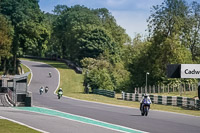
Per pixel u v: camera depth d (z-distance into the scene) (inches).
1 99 2716.5
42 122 1365.7
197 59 5383.9
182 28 4958.2
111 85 4690.0
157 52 4709.6
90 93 4576.8
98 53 7086.6
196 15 5438.0
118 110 2176.4
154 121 1574.8
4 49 4648.1
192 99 2576.3
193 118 1820.9
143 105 1836.9
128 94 3567.9
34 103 2544.3
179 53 4643.2
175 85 4443.9
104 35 7322.8
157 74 4694.9
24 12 5762.8
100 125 1369.3
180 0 4835.1
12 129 1122.7
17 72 5866.1
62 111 1936.5
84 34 7372.1
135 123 1466.5
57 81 5610.2
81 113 1847.9
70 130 1183.6
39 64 7504.9
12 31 5275.6
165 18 4749.0
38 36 5610.2
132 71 5413.4
